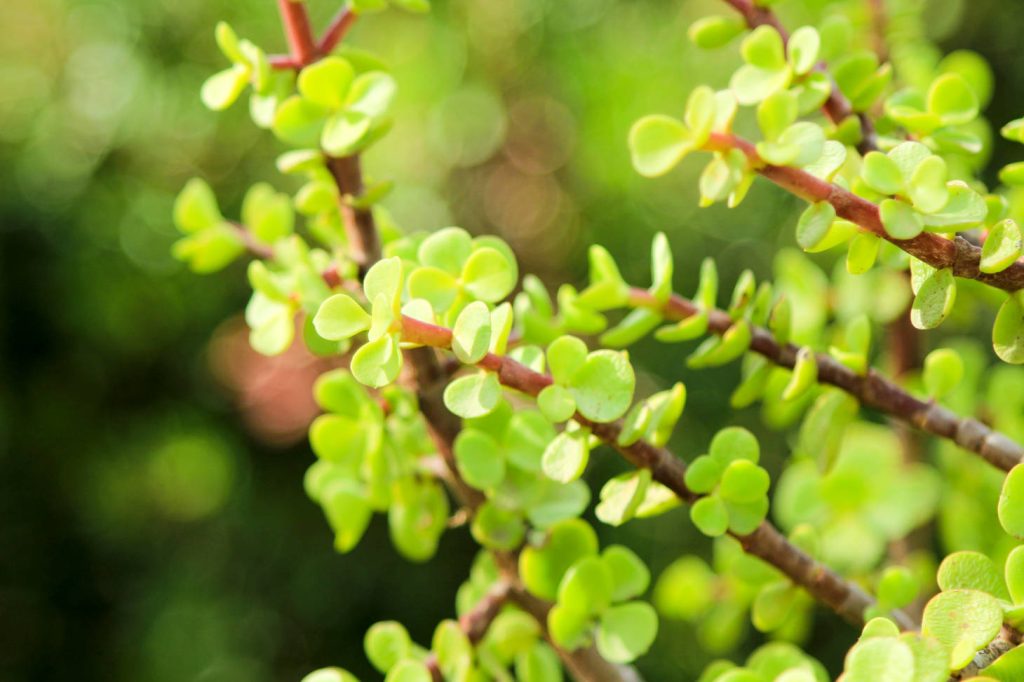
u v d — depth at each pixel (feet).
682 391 2.02
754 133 6.31
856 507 2.56
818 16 2.81
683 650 5.62
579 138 7.49
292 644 6.55
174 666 6.59
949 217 1.89
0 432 6.61
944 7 4.39
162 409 7.07
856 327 2.19
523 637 2.27
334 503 2.34
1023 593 1.86
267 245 2.47
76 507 6.88
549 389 1.95
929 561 2.59
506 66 7.73
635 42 7.15
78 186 6.99
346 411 2.27
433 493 2.34
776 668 2.10
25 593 6.73
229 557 6.82
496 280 2.00
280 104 2.25
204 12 6.97
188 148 7.14
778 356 2.23
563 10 7.35
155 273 6.93
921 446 2.65
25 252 6.86
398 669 2.17
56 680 6.73
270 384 6.09
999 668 1.83
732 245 6.65
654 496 2.10
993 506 2.52
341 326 1.91
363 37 7.46
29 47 7.27
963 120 2.13
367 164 7.54
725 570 2.55
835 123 2.18
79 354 6.98
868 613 2.12
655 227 6.89
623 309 6.50
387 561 6.49
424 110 7.64
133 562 6.97
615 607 2.15
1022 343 1.93
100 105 7.09
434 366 2.22
